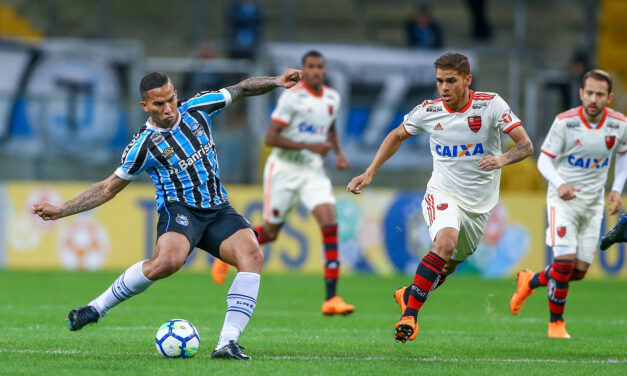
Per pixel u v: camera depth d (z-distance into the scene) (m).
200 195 20.47
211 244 20.48
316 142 34.53
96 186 20.28
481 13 77.12
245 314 19.78
